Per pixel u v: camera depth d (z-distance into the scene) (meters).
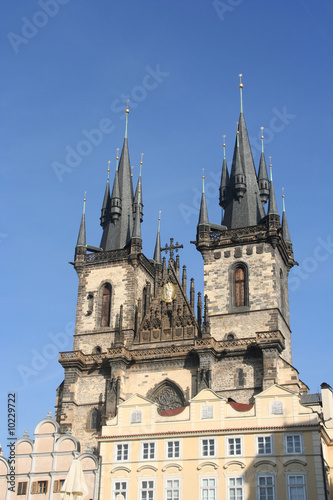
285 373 99.56
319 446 69.06
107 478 73.88
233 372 100.00
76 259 116.81
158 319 108.94
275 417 72.00
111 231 120.88
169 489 71.38
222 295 107.19
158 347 106.25
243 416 73.31
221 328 104.88
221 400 74.88
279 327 103.88
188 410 75.81
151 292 118.19
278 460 69.50
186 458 72.31
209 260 110.25
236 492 69.38
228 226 113.75
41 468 78.25
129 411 77.38
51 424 81.12
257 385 98.19
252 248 108.44
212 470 70.94
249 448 70.94
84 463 75.94
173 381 102.44
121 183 126.31
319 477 67.75
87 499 73.44
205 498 69.94
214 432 72.56
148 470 72.88
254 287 106.00
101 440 76.00
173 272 111.81
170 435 73.88
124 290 112.50
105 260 115.44
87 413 103.94
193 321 107.06
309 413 71.12
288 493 67.88
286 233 120.88
